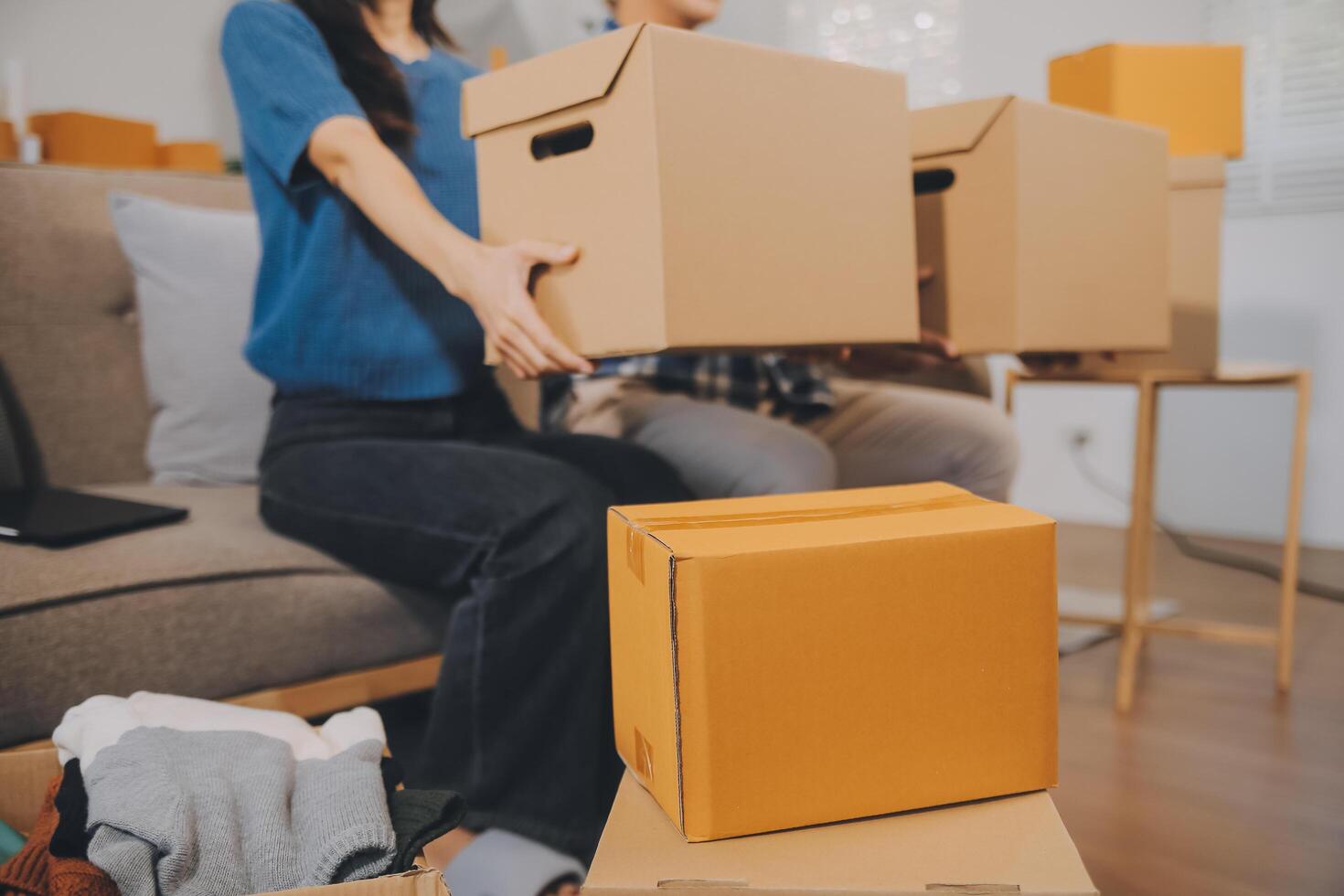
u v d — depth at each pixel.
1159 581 2.27
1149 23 2.65
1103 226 1.11
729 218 0.81
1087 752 1.35
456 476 1.00
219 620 0.95
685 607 0.55
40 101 4.17
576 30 3.58
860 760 0.59
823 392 1.56
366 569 1.05
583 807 0.96
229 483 1.37
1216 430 2.68
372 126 1.14
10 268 1.35
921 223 1.11
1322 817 1.15
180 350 1.37
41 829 0.61
